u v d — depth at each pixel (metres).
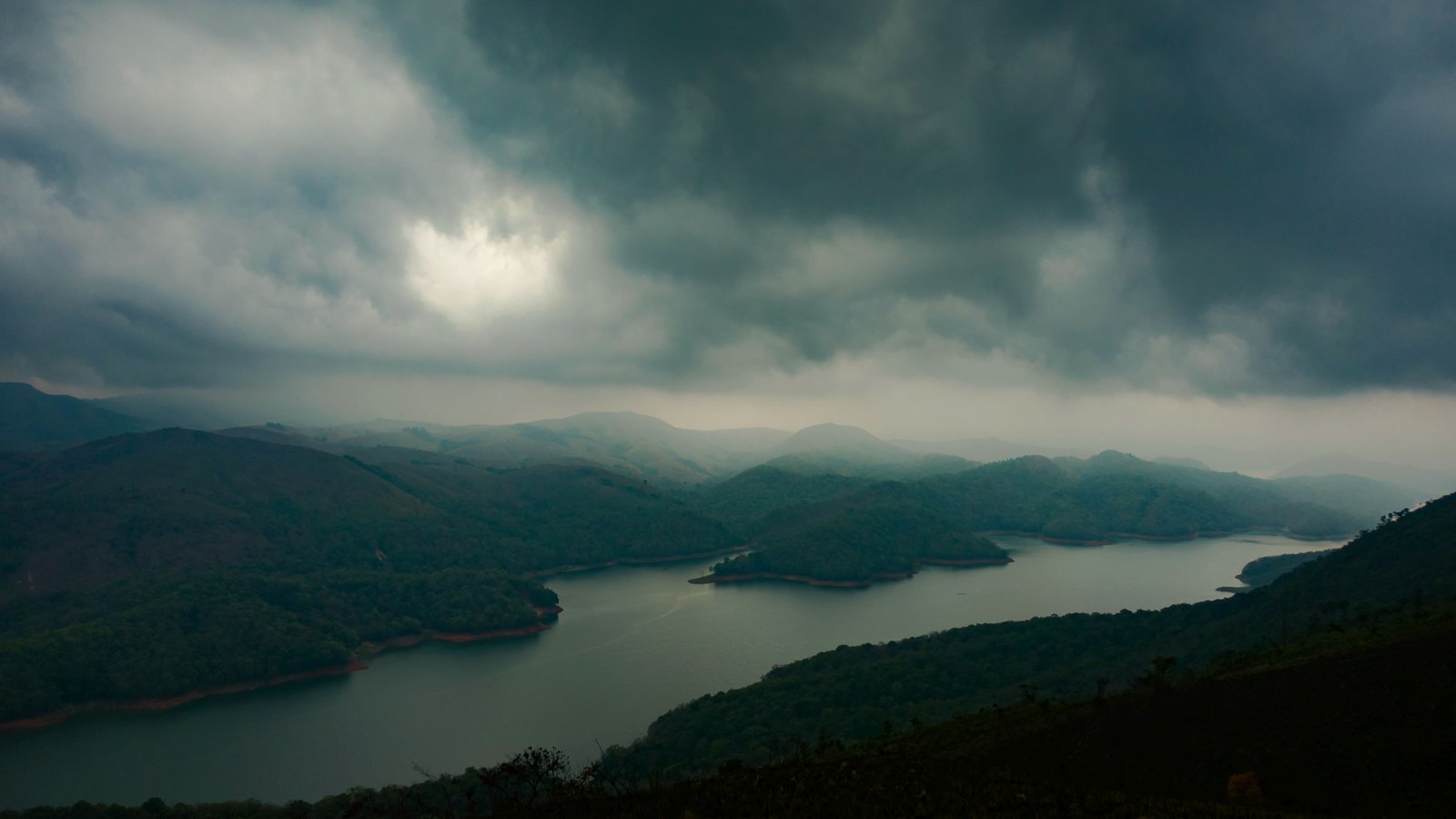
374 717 145.00
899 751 65.50
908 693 114.00
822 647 181.12
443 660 186.00
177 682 158.62
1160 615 137.00
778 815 42.59
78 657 158.12
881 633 193.00
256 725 142.75
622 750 106.12
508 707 146.12
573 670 168.50
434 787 92.56
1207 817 42.16
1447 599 80.25
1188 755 53.31
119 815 89.50
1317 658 61.31
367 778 117.38
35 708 146.00
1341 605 95.62
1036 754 57.66
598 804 46.47
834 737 94.19
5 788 116.88
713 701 121.81
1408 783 45.09
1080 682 105.12
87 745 133.75
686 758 100.81
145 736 138.00
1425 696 51.12
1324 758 49.06
